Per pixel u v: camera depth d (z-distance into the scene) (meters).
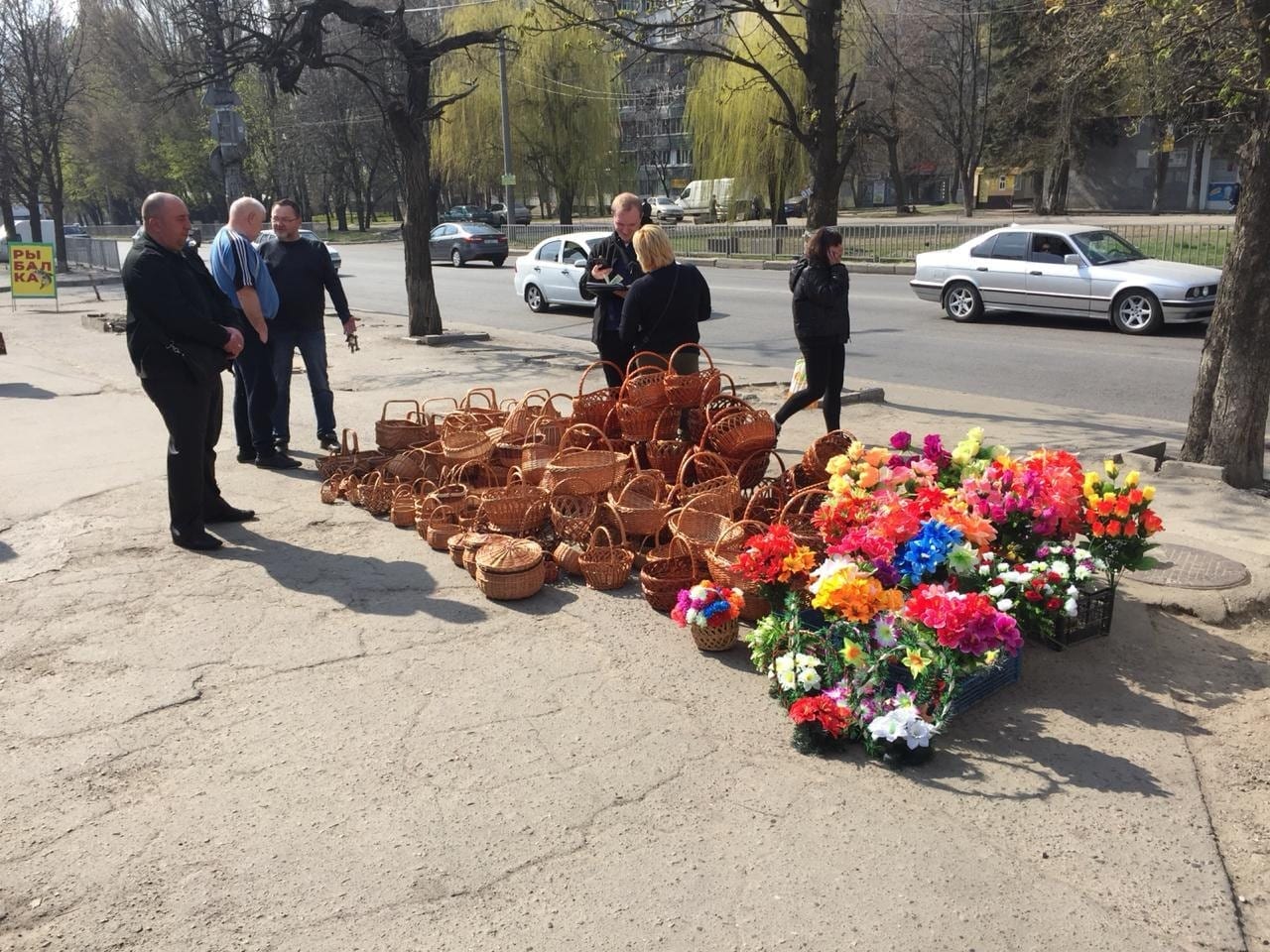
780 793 3.35
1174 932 2.72
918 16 41.03
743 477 5.77
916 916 2.77
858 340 14.87
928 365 12.73
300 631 4.66
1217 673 4.19
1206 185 48.34
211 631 4.66
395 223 73.81
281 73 14.36
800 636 3.88
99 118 50.75
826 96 8.98
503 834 3.15
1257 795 3.34
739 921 2.76
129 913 2.82
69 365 12.92
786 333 15.80
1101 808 3.25
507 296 23.08
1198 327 15.45
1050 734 3.72
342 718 3.88
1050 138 42.28
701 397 5.89
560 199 44.16
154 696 4.05
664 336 6.34
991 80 46.66
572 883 2.93
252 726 3.82
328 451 8.05
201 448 5.71
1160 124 29.72
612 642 4.52
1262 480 7.03
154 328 5.38
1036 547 4.50
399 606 4.93
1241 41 7.86
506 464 6.39
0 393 10.74
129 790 3.41
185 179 53.12
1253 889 2.91
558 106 41.50
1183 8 7.40
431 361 13.01
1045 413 9.62
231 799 3.36
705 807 3.28
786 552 4.00
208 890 2.92
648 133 64.38
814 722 3.59
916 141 57.41
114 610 4.91
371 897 2.87
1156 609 4.82
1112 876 2.93
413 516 6.12
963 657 3.61
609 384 7.05
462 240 32.75
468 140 42.72
